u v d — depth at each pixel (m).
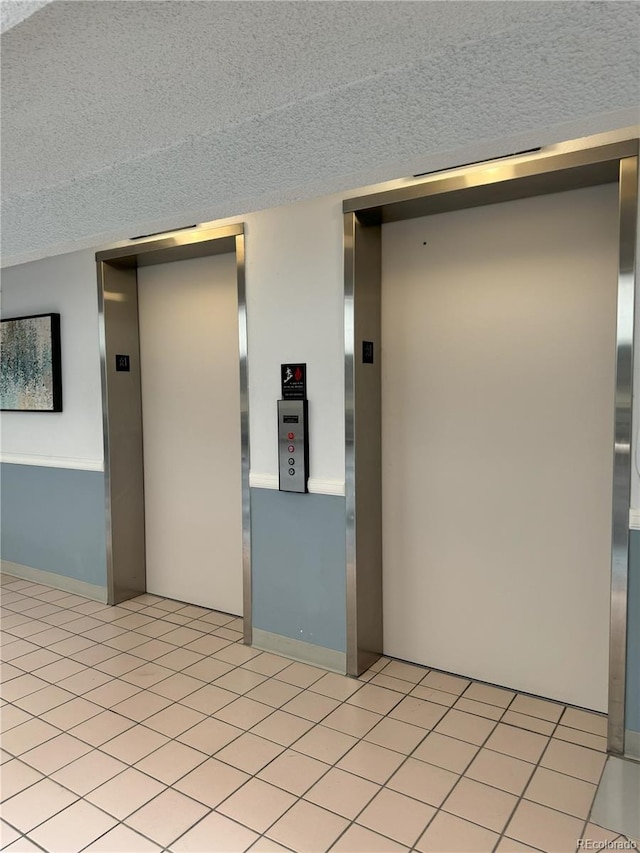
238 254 3.18
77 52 1.25
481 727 2.53
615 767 2.26
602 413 2.56
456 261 2.86
